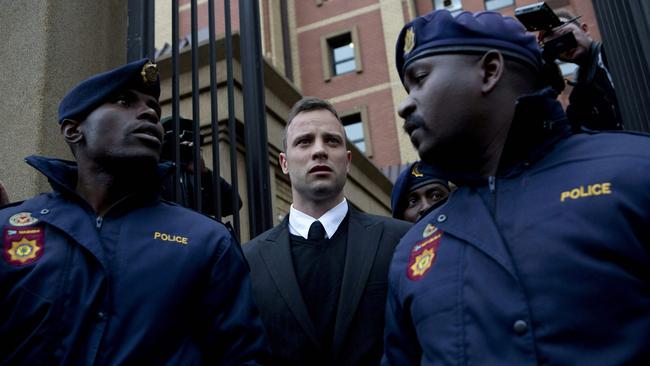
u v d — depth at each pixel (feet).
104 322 4.13
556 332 3.10
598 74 6.80
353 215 6.69
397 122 50.39
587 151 3.59
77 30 7.73
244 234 12.77
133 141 4.89
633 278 3.06
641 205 3.15
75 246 4.42
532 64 4.09
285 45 55.21
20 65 7.29
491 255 3.48
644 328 2.98
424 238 4.17
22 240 4.42
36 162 4.87
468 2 50.60
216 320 4.54
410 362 4.22
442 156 4.13
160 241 4.61
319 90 54.03
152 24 7.68
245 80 8.64
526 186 3.67
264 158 8.29
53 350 3.99
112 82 4.99
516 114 3.64
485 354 3.31
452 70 3.99
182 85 13.35
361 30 54.65
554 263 3.23
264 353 4.57
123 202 4.79
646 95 6.23
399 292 4.13
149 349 4.12
